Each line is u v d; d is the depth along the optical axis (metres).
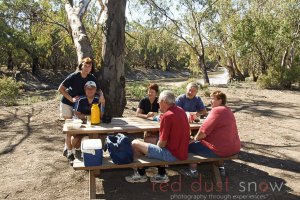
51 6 17.55
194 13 27.34
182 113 4.83
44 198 4.70
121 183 5.20
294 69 21.89
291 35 24.31
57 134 8.00
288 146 7.53
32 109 11.02
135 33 23.75
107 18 7.68
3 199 4.66
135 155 4.98
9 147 6.96
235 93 17.75
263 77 21.62
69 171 5.64
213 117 4.98
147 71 69.19
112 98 7.79
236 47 25.98
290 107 13.43
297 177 5.61
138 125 5.45
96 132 5.05
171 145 4.76
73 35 8.39
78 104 5.81
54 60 52.75
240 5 28.25
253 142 7.78
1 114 10.33
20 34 40.97
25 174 5.51
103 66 7.77
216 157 5.00
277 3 26.11
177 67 81.69
